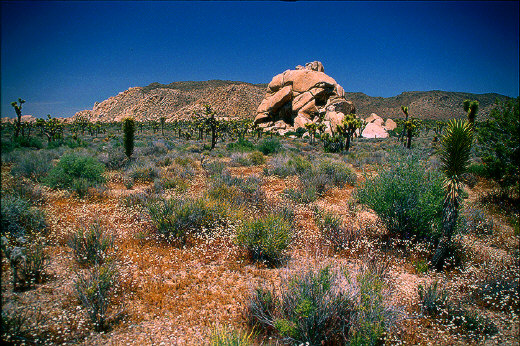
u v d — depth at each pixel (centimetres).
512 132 905
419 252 609
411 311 425
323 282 382
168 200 736
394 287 478
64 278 480
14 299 409
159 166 1650
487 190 1134
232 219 717
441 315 416
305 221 791
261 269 549
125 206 859
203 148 3169
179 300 445
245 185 1079
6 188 807
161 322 398
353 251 590
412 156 699
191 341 362
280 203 902
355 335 342
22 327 358
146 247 615
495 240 696
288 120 10419
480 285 482
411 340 372
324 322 369
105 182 1193
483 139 964
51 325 370
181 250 604
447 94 18975
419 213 639
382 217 705
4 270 457
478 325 395
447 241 547
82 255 531
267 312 404
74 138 3984
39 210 694
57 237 605
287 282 438
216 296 457
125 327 386
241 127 8238
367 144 4525
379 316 358
